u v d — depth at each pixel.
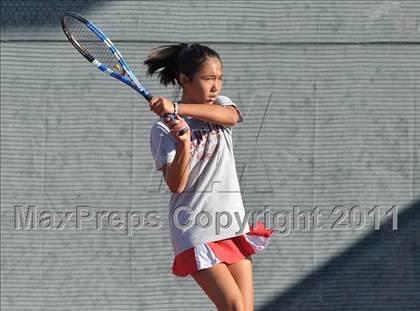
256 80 18.77
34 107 18.61
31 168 18.66
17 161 18.61
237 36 18.70
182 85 14.38
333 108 18.86
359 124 18.89
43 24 18.53
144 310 18.88
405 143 18.92
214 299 13.76
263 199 18.89
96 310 18.84
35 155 18.66
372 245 19.00
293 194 18.91
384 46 18.80
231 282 13.71
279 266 19.00
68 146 18.69
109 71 14.18
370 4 18.75
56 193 18.73
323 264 19.00
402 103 18.88
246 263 14.12
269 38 18.73
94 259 18.80
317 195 18.94
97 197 18.77
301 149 18.88
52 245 18.78
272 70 18.77
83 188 18.75
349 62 18.81
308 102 18.83
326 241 19.00
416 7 18.77
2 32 18.45
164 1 18.61
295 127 18.86
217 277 13.71
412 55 18.81
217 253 13.81
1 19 18.44
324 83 18.81
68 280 18.80
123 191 18.80
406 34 18.78
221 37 18.69
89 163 18.73
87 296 18.83
